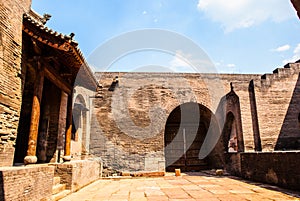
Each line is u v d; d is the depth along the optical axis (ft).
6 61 17.37
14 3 18.34
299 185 19.17
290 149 37.47
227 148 41.75
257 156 26.40
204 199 17.25
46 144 26.68
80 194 19.70
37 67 19.52
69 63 23.00
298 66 41.63
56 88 28.55
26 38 20.49
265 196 17.85
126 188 23.17
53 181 18.06
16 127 18.75
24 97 25.64
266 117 38.60
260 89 39.93
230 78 45.78
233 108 41.16
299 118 39.29
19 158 25.11
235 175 32.83
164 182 27.78
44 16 26.00
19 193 12.21
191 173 39.58
